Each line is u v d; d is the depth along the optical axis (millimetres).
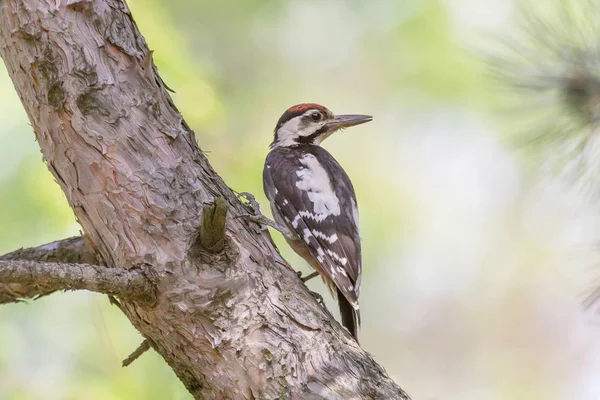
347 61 16500
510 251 16797
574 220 10664
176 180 6574
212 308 6305
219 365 6387
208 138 12938
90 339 10609
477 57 12055
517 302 17406
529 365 17516
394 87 16312
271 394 6316
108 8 6727
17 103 11562
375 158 15789
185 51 13359
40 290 7203
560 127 7285
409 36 15961
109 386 9945
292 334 6461
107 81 6578
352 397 6324
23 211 11023
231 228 6758
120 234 6434
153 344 6730
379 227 15133
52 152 6605
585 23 7266
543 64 7254
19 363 10547
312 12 16453
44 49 6469
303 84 16328
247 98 15844
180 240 6359
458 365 17391
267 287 6562
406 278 16125
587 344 17516
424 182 15906
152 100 6730
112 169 6465
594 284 7980
